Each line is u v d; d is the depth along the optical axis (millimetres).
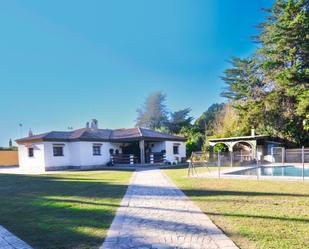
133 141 27797
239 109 28781
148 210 6277
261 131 28000
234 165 21516
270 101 25672
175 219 5406
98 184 11680
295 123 25766
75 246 4062
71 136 26422
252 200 7168
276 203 6719
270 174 15531
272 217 5355
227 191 8758
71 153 25609
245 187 9586
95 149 26172
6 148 38844
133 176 14742
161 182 11617
